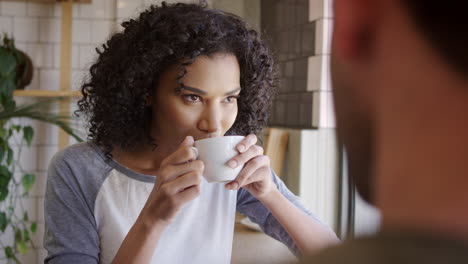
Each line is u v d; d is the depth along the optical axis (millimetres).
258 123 1390
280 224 1382
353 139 247
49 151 3684
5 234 3621
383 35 229
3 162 3615
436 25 213
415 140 222
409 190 223
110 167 1267
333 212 2504
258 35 1305
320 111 2559
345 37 238
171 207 1050
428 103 219
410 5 219
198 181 1040
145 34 1194
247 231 1863
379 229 234
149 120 1259
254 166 1099
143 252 1072
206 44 1121
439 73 216
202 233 1307
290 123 3020
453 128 216
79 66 3678
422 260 214
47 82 3666
